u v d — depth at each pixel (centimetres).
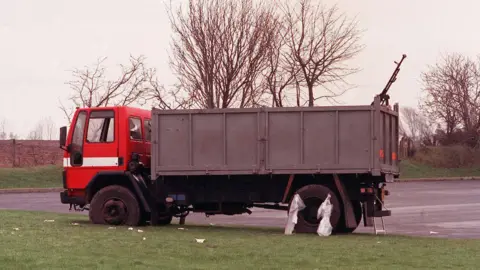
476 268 1159
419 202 3253
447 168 6144
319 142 1775
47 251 1240
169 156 1825
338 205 1769
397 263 1208
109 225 1859
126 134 1880
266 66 3978
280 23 4075
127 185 1914
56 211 2712
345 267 1149
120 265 1098
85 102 4766
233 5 3969
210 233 1744
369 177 1795
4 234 1531
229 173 1798
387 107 1827
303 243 1502
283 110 1786
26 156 5462
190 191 1880
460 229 2091
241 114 1802
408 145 2005
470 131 6631
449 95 6756
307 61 4119
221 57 3875
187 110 1820
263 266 1140
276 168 1783
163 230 1784
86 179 1902
